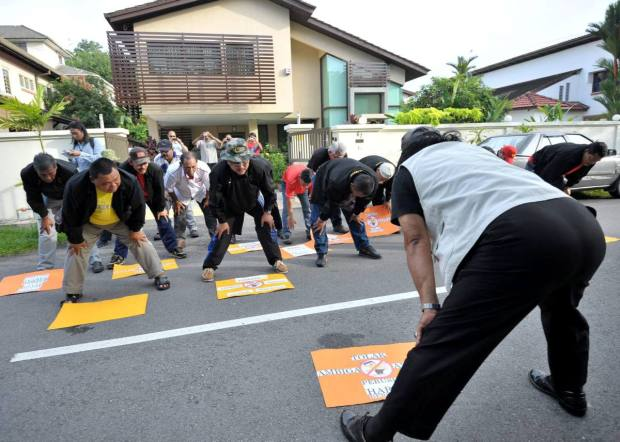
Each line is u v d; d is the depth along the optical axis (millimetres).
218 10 12250
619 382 2262
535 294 1388
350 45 13836
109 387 2361
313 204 4832
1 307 3627
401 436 1913
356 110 14289
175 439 1931
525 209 1410
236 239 6062
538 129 10812
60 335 3027
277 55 12781
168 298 3701
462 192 1554
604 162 8648
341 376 2383
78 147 5508
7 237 6180
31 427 2041
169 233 4992
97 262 4543
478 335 1420
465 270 1472
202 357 2664
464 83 15656
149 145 11719
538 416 2020
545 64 25562
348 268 4465
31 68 19844
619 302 3322
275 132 16391
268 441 1906
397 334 2904
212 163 9891
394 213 1761
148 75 11766
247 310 3389
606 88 18484
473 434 1913
